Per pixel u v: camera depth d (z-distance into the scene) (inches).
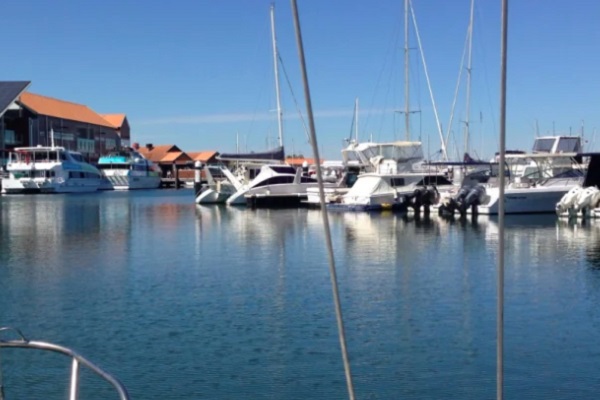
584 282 760.3
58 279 834.2
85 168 3639.3
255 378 468.1
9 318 633.6
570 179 1648.6
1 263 971.3
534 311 631.2
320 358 506.9
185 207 2266.2
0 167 3597.4
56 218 1836.9
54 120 4284.0
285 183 2172.7
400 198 1873.8
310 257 996.6
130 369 489.1
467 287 745.6
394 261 940.0
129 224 1621.6
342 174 2330.2
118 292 748.6
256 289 756.6
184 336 567.8
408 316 621.9
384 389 444.5
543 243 1098.1
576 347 520.7
